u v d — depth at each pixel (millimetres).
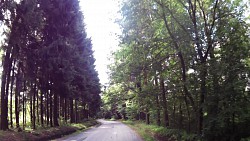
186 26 14453
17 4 18219
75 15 30250
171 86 17266
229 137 11602
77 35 34781
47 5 25953
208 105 11742
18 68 23219
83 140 21719
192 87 13320
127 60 18891
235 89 10641
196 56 13547
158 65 16859
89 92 48344
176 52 14922
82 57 38125
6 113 20078
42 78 26703
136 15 15172
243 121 10898
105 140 21406
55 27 27109
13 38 18922
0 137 15977
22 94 27250
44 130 23859
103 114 130375
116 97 34188
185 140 14688
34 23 19188
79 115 63750
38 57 23531
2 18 17375
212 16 13375
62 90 28656
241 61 11344
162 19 15289
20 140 17312
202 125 13281
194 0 13789
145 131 28875
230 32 11945
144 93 19422
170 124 22484
